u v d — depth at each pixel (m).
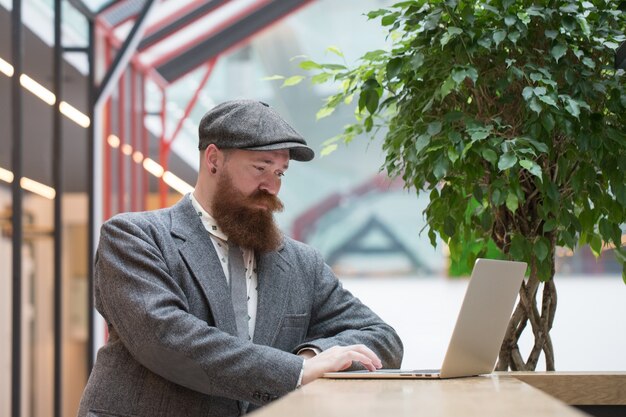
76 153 7.31
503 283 2.27
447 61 2.88
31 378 5.81
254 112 2.63
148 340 2.37
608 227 3.00
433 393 1.68
